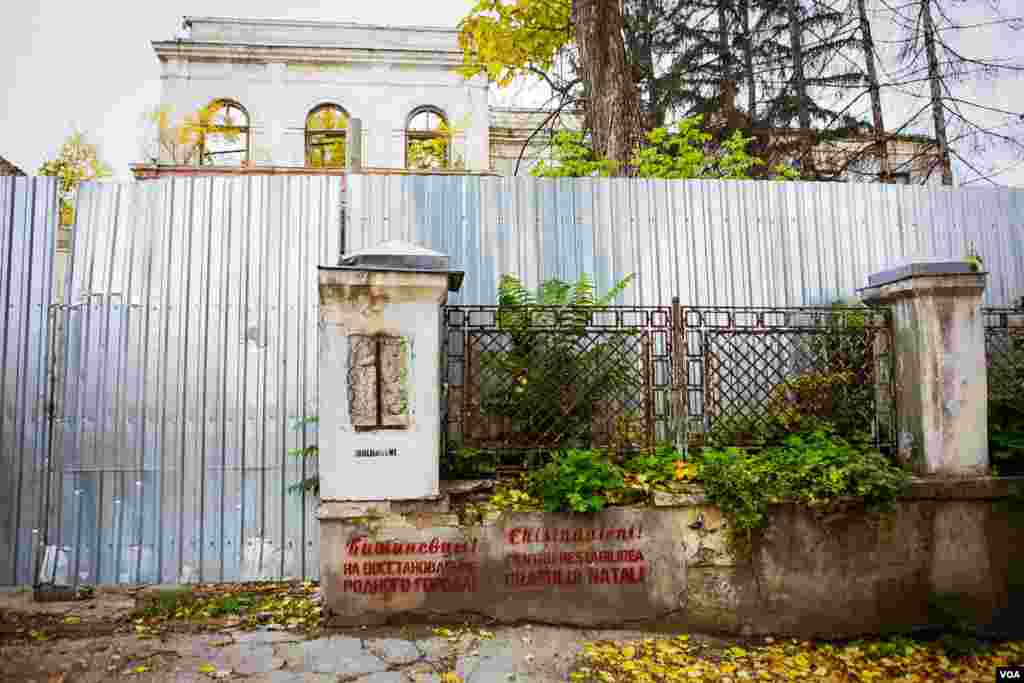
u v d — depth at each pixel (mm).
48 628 4070
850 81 12242
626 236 5844
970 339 4660
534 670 3582
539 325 4844
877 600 4352
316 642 3861
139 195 5316
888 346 4930
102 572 4922
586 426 4863
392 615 4129
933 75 10547
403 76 17812
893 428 4871
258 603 4535
